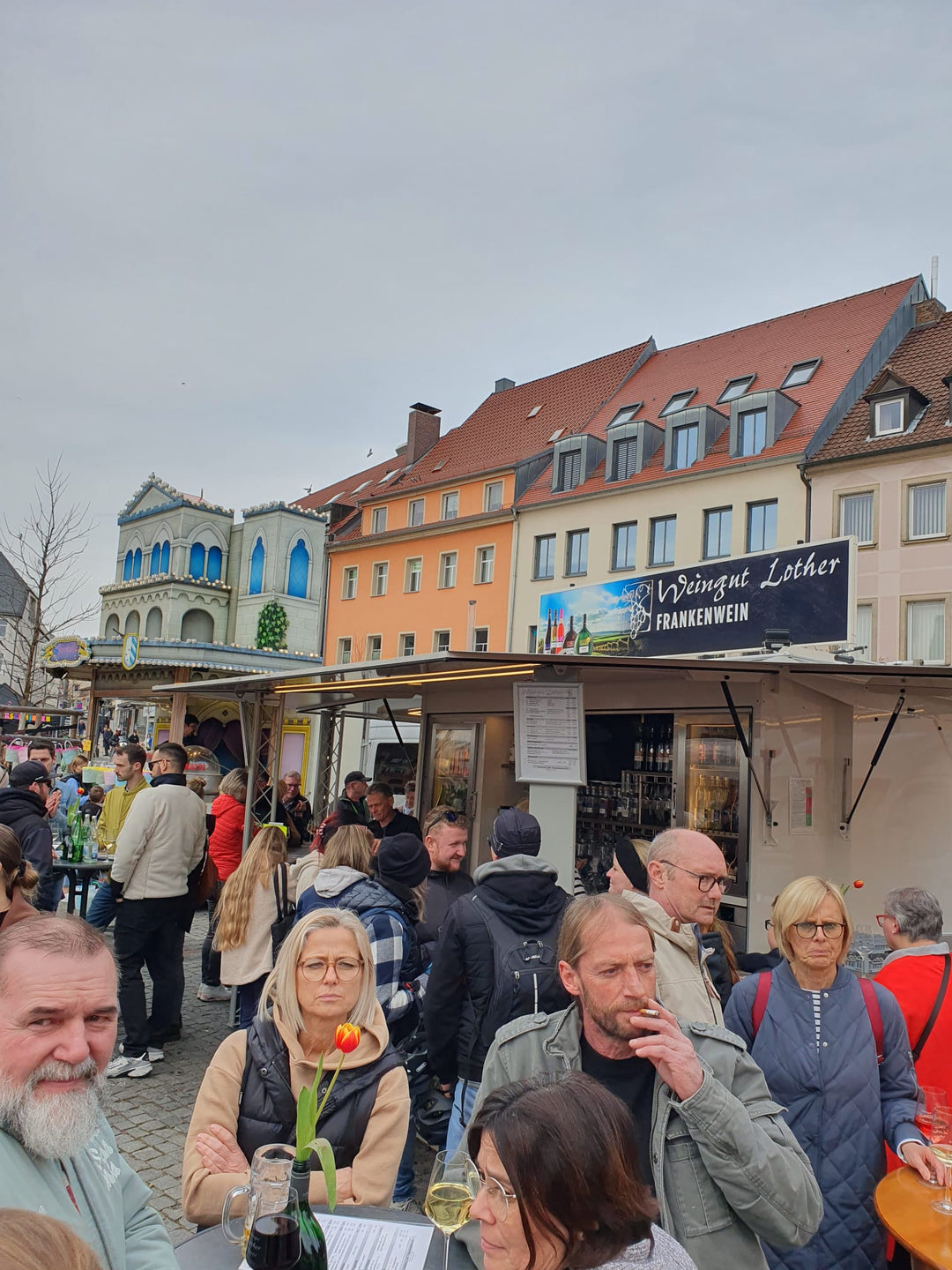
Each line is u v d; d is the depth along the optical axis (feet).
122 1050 18.35
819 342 105.60
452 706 28.99
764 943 19.74
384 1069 8.39
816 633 20.29
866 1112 8.99
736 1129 6.58
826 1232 8.73
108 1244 5.92
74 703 110.32
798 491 93.09
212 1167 7.70
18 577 79.71
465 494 126.52
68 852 28.07
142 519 124.57
